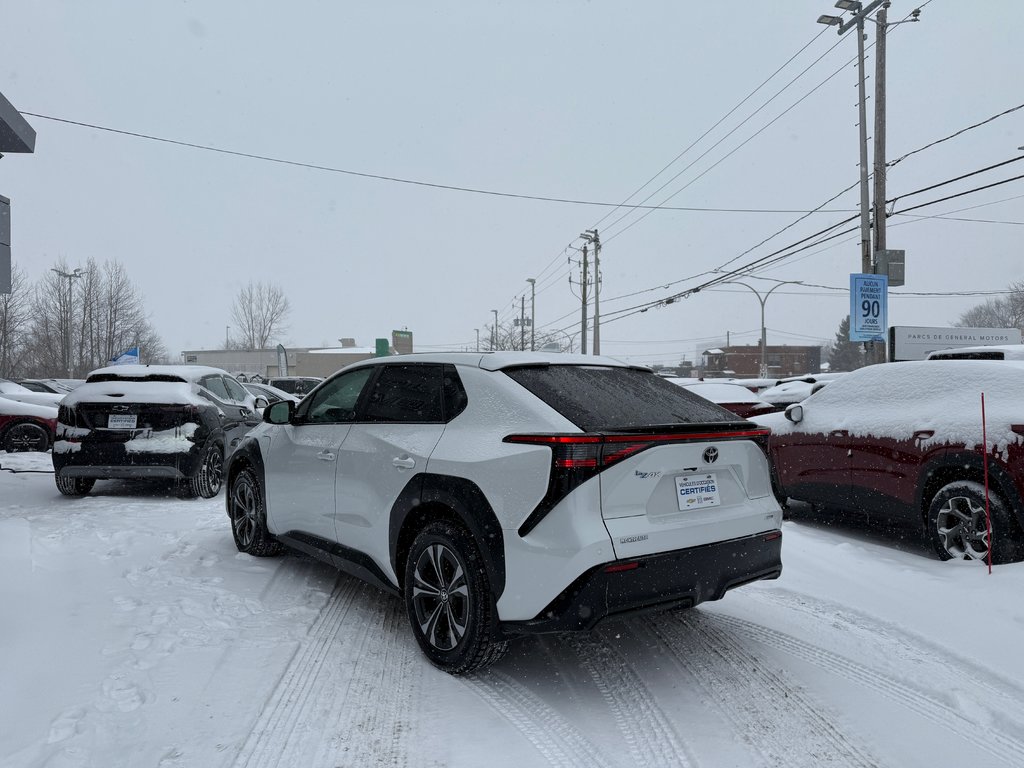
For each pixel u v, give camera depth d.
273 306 75.75
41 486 8.96
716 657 3.83
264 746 2.83
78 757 2.66
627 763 2.79
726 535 3.41
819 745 2.94
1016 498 4.97
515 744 2.91
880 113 16.92
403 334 87.38
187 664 3.51
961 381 5.69
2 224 6.67
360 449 4.15
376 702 3.25
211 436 7.92
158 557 5.38
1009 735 3.04
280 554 5.57
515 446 3.27
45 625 3.79
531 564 3.11
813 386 13.09
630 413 3.43
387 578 3.95
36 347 43.72
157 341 55.88
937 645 3.94
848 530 6.87
